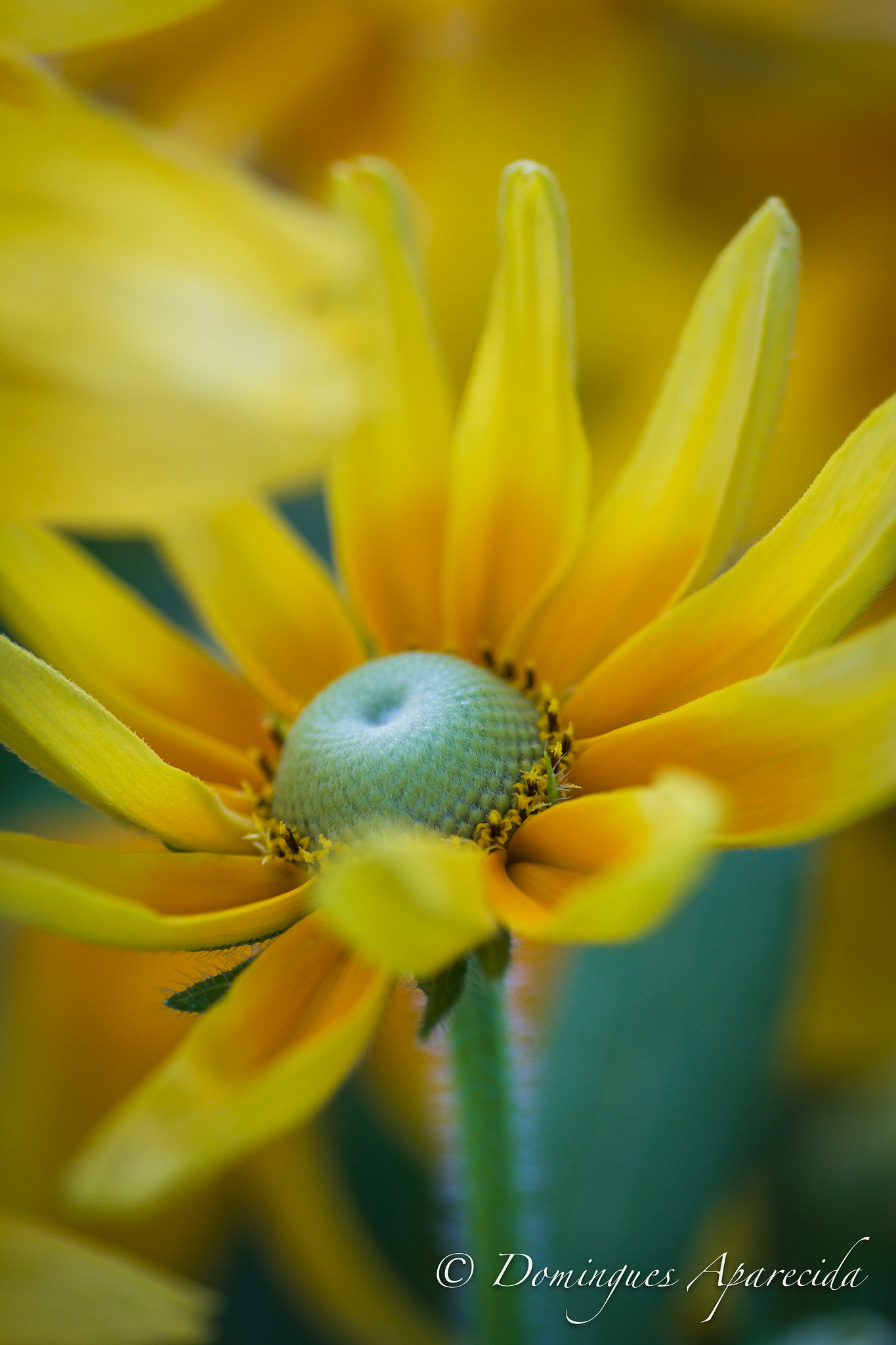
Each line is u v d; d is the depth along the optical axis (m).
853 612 0.21
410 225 0.23
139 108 0.31
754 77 0.31
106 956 0.29
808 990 0.28
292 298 0.21
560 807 0.22
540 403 0.23
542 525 0.23
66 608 0.23
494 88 0.31
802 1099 0.29
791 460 0.31
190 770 0.23
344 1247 0.28
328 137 0.32
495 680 0.23
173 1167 0.19
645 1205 0.26
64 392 0.20
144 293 0.21
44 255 0.21
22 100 0.22
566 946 0.27
